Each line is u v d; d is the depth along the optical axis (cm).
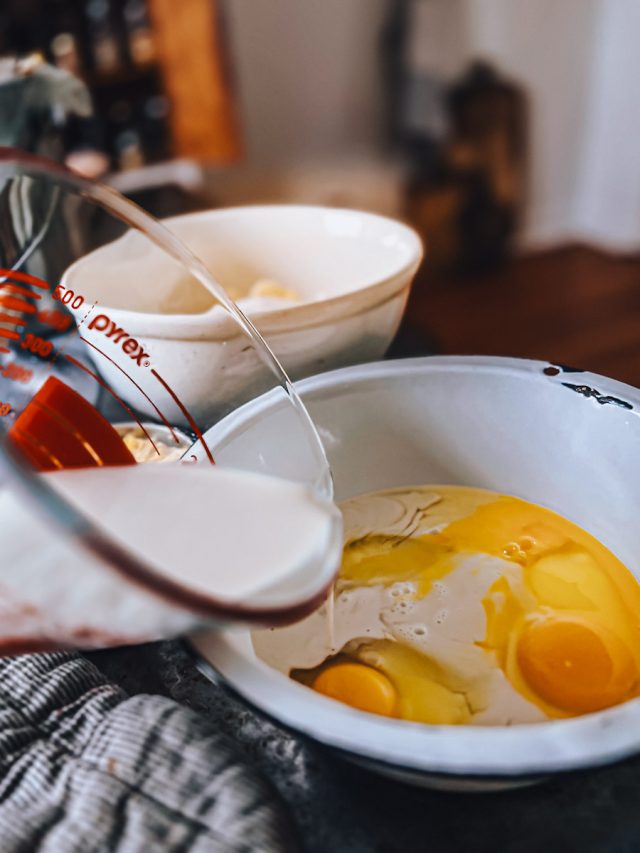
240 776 27
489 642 35
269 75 176
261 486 30
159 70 164
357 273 52
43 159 33
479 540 41
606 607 37
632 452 37
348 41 179
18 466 19
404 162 191
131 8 160
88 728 29
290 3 169
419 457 44
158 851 25
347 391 41
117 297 45
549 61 190
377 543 41
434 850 27
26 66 52
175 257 38
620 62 189
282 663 34
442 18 179
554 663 34
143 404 43
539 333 161
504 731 23
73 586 21
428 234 185
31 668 31
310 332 41
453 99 184
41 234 43
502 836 27
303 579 26
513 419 41
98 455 35
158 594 20
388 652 35
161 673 33
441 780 24
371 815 27
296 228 53
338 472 43
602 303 171
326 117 186
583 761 22
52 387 35
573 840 27
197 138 173
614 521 39
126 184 150
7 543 22
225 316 38
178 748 27
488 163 187
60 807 26
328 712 23
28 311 41
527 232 207
